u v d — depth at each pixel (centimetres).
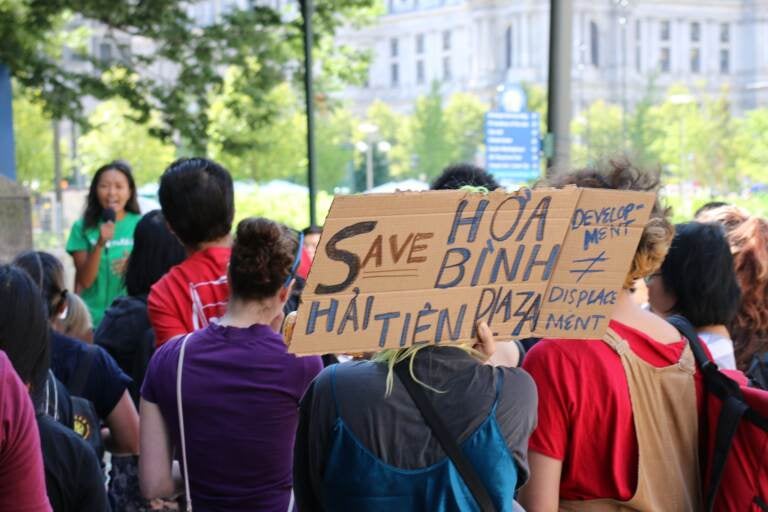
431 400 233
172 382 305
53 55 1775
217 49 1634
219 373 304
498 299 246
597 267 256
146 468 309
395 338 236
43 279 398
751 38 5703
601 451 266
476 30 7256
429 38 7662
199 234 374
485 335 245
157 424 312
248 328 310
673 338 280
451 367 238
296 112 3631
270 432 304
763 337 376
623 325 275
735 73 5656
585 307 257
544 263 248
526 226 244
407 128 6084
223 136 1700
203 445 304
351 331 232
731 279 330
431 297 238
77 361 371
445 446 229
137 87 1658
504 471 232
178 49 1627
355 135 5350
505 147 1031
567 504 273
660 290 338
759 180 3173
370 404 233
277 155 3516
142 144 4734
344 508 233
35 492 223
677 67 5669
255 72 1678
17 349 254
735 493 270
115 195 655
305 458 246
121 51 1678
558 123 856
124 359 450
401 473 229
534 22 6956
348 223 226
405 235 231
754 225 381
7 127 1198
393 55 7906
